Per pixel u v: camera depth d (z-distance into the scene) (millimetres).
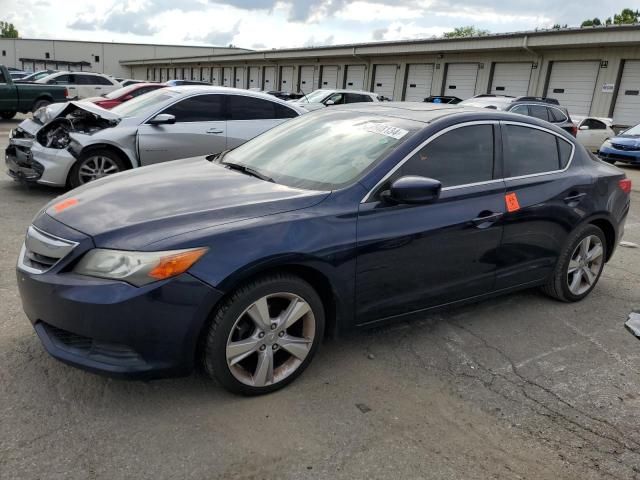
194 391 3100
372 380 3334
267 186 3387
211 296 2756
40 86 19250
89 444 2623
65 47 73438
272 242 2896
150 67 68875
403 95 31516
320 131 4039
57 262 2803
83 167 7477
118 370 2703
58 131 7668
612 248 4934
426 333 4008
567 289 4629
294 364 3193
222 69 51000
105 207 3061
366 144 3645
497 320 4309
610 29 21031
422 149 3561
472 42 26250
